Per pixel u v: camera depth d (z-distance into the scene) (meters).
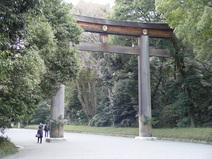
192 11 14.60
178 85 25.75
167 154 11.36
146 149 13.52
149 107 21.12
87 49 20.16
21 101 10.95
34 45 10.63
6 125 12.52
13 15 7.91
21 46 9.05
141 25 21.62
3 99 10.30
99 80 37.28
